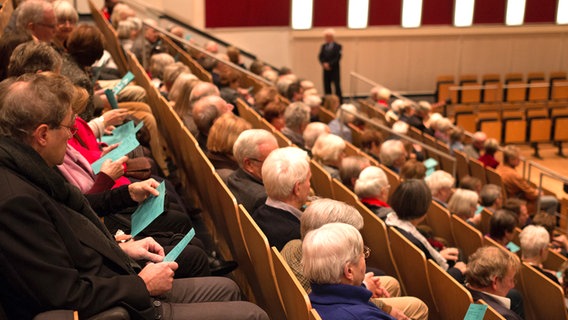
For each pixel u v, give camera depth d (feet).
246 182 10.51
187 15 39.17
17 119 5.78
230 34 41.16
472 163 25.82
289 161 9.31
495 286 9.91
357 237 7.20
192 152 12.16
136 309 5.94
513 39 46.47
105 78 18.35
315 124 17.44
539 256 13.61
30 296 5.39
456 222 14.34
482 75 46.68
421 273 10.17
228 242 10.84
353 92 45.03
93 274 5.99
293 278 6.99
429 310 10.31
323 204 8.30
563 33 46.98
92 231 6.24
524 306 12.61
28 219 5.41
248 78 28.53
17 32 9.94
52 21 11.34
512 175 24.57
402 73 45.55
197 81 16.14
